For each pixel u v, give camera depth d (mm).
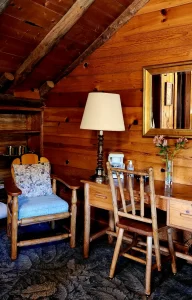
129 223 2330
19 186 2947
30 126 4051
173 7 2668
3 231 3271
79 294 2154
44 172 3127
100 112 2645
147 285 2170
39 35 2854
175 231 2822
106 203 2590
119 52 3074
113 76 3150
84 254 2725
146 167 2957
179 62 2646
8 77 3131
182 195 2225
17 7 2418
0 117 3828
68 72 3531
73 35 3000
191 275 2463
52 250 2861
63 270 2486
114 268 2385
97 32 3102
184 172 2686
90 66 3342
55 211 2801
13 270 2461
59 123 3734
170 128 2746
